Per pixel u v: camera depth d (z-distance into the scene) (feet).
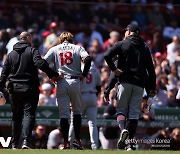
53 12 191.72
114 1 216.95
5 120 144.97
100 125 145.59
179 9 203.00
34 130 146.82
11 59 109.19
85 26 193.77
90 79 131.54
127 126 107.04
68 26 192.44
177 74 179.42
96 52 186.60
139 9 199.41
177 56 189.06
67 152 91.25
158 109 150.51
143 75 107.76
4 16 186.60
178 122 151.33
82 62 120.57
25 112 107.86
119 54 107.55
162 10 201.36
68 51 110.52
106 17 196.44
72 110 112.78
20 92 107.76
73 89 109.70
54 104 153.28
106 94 110.63
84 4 195.21
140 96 107.86
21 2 189.06
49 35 181.47
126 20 197.88
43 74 162.30
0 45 165.99
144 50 107.96
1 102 111.45
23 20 187.73
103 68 164.55
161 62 179.01
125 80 106.83
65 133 109.70
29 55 108.68
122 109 107.96
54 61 111.04
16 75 108.37
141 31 197.88
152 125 149.38
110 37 190.39
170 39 198.59
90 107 132.67
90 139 144.77
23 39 110.11
